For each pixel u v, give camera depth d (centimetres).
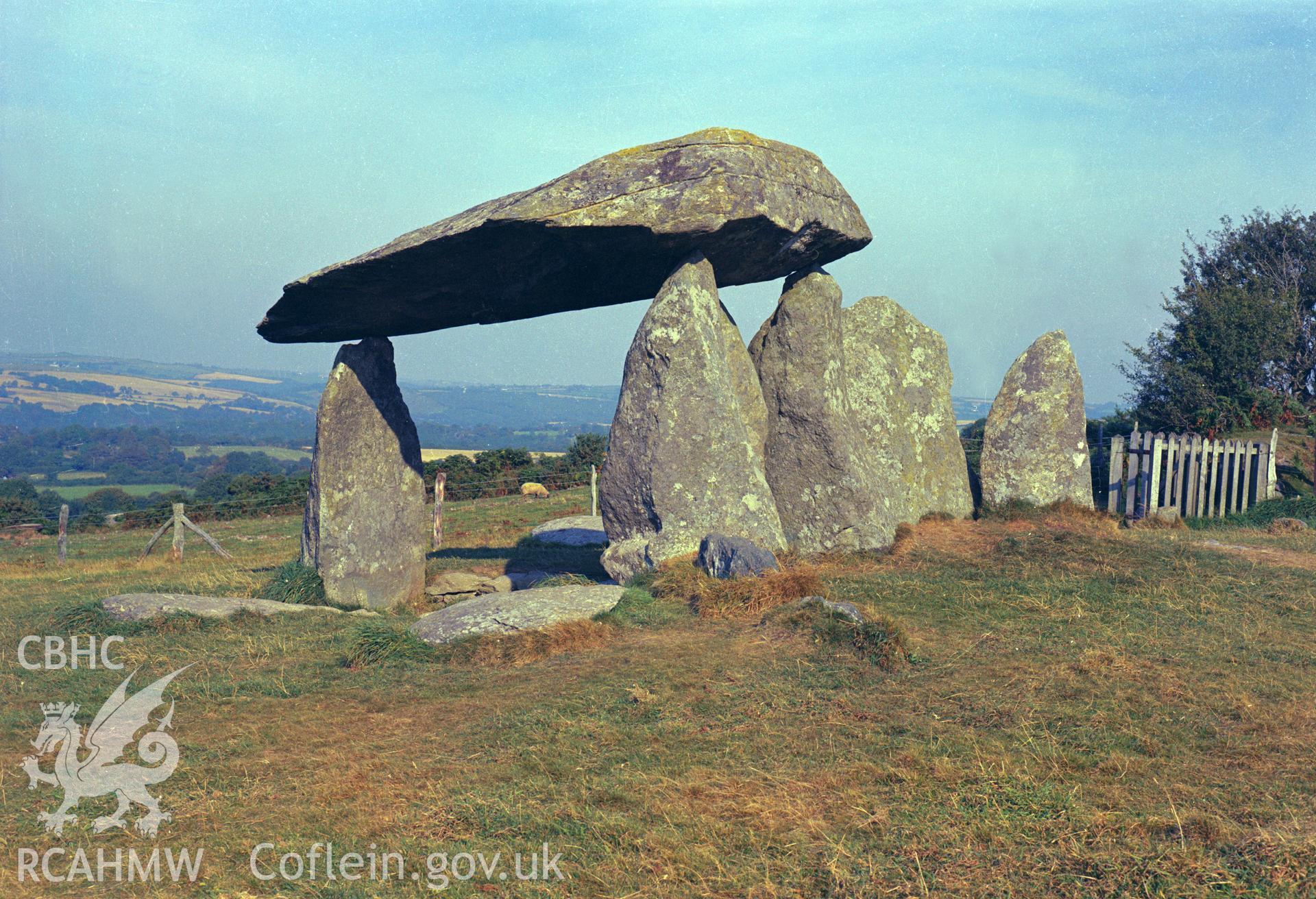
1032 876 589
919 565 1518
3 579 2097
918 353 1952
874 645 1029
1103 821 647
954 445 1934
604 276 1592
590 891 602
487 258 1466
